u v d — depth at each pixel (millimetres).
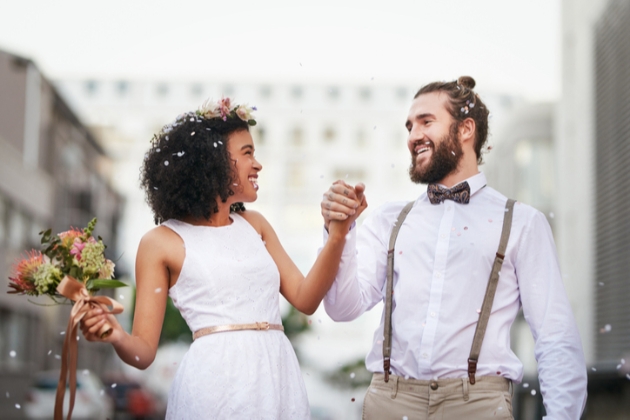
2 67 23125
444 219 2875
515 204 2883
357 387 20219
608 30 13609
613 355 12625
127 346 2514
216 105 2834
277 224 53719
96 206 31938
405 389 2758
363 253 3002
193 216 2814
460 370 2703
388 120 55750
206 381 2623
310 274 2805
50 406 13961
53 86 25203
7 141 23156
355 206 2742
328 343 41375
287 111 56156
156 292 2693
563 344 2709
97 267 2574
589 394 6703
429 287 2797
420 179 2975
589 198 14742
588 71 14930
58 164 26750
